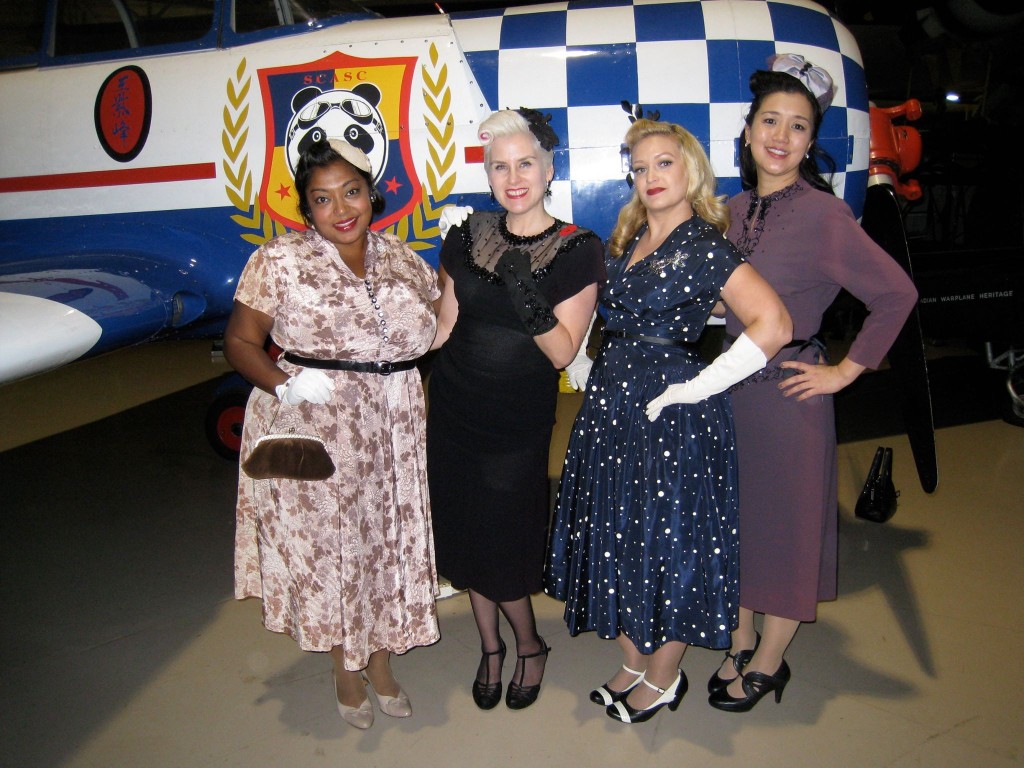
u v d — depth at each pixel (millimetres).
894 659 2160
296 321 1654
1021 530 2889
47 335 2389
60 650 2305
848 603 2451
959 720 1904
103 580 2717
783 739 1859
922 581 2562
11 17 3254
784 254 1753
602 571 1781
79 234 3244
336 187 1616
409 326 1733
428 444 1887
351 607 1754
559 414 4281
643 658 1960
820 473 1770
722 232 1705
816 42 2730
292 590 1776
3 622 2463
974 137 4273
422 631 1914
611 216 2781
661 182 1640
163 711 2020
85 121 3158
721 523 1732
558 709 1998
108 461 3914
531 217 1739
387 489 1784
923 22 6293
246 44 2988
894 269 1667
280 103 2924
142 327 2801
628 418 1728
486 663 2004
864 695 2014
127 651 2293
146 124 3070
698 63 2693
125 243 3168
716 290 1633
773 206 1800
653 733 1897
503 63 2762
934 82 6965
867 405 4359
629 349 1745
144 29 3199
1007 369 3947
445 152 2805
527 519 1833
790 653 2203
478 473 1800
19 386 5453
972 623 2320
